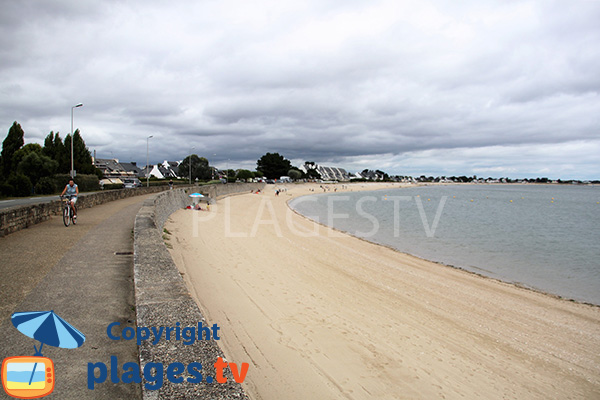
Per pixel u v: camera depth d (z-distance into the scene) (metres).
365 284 12.52
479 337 8.91
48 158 45.72
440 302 11.34
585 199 88.62
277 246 17.75
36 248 9.06
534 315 10.91
